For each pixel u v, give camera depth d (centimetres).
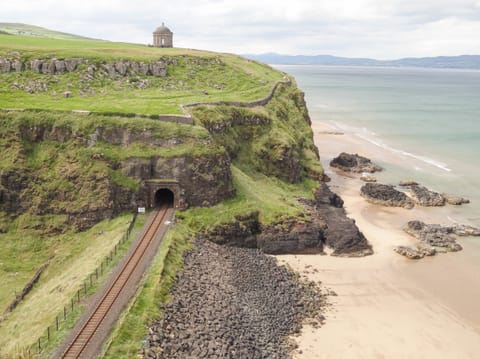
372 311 5975
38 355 4019
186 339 4591
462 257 7575
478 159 13675
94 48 12088
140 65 11138
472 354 5294
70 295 4909
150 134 7425
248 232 7294
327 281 6625
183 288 5422
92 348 4103
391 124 19712
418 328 5691
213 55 13900
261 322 5372
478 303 6275
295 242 7369
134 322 4506
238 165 9000
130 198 7031
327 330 5509
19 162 7019
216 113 9031
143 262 5612
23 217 6769
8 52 9988
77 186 6938
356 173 12150
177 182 7162
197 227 7019
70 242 6556
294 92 13500
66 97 9062
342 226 7969
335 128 18612
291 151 9725
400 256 7531
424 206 9825
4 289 5684
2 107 7656
